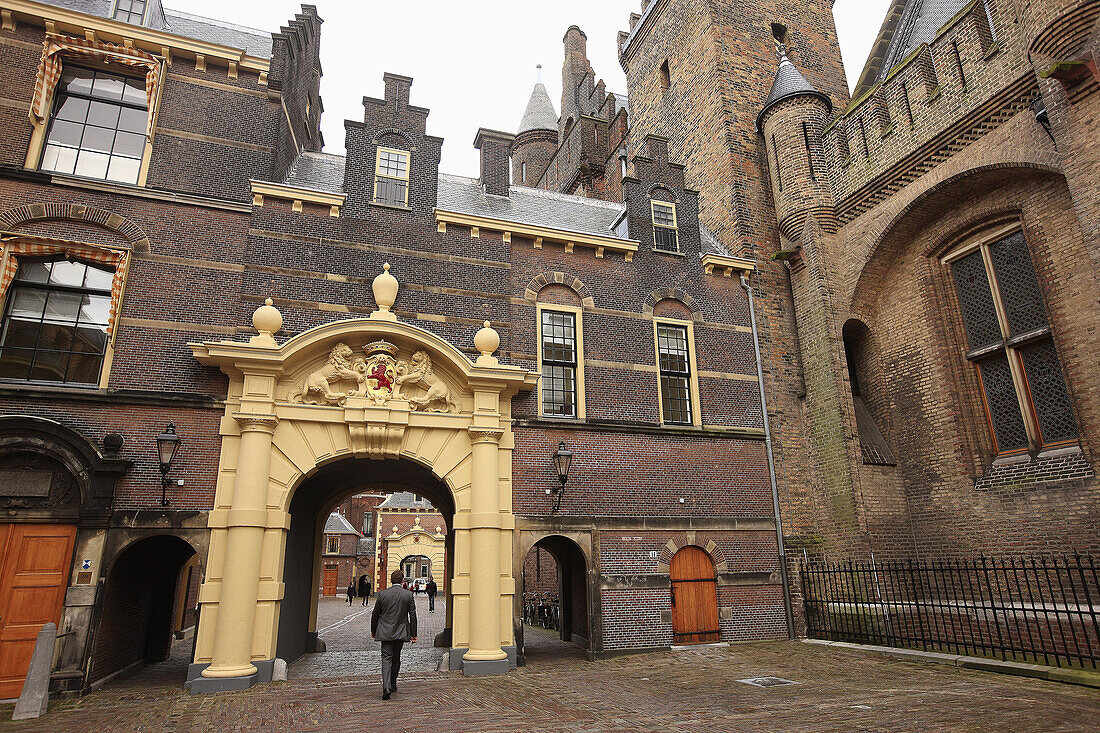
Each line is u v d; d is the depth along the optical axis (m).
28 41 12.48
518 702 8.86
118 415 11.18
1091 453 11.93
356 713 8.25
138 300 11.91
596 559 13.45
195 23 16.22
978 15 13.77
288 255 13.15
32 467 10.42
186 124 13.34
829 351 16.03
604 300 15.48
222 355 11.26
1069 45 11.14
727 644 14.01
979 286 14.60
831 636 14.28
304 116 17.39
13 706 9.16
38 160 12.09
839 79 22.73
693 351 15.95
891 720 7.39
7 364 11.15
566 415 14.44
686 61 22.14
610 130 29.97
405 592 9.63
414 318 13.79
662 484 14.53
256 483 11.02
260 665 10.49
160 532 10.74
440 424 12.52
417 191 14.56
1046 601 12.23
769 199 19.02
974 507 13.90
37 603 10.02
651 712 8.18
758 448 15.79
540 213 17.23
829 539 15.43
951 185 14.26
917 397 15.48
